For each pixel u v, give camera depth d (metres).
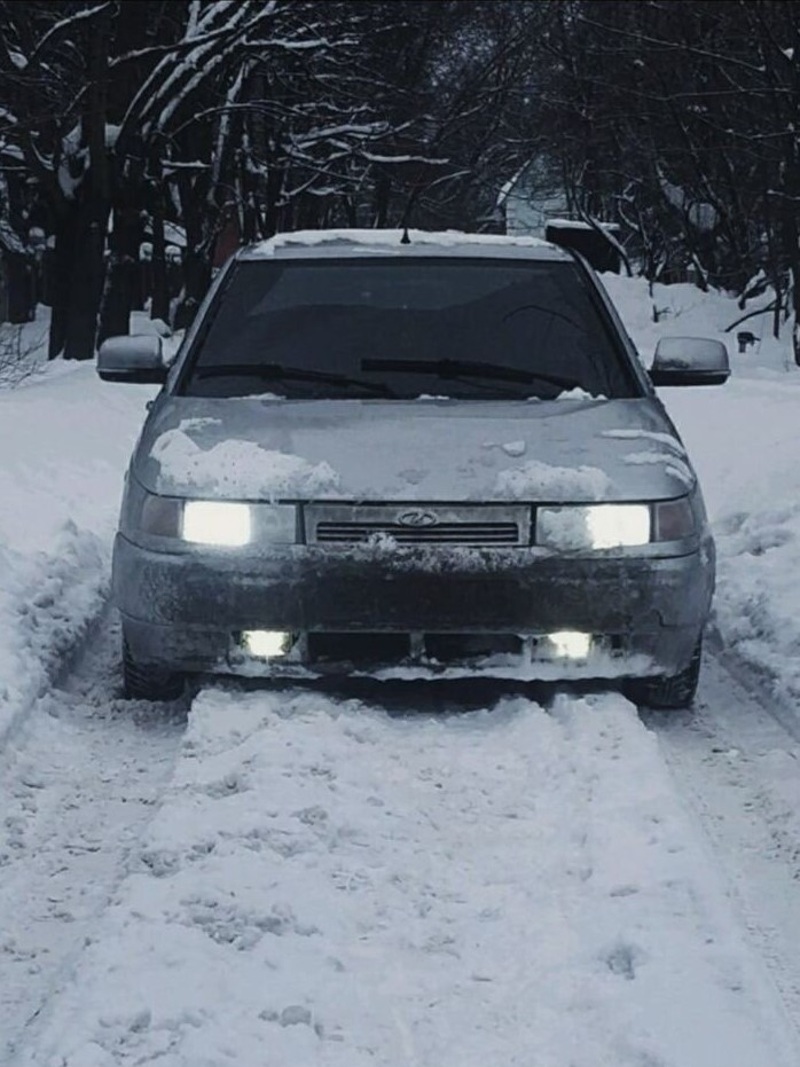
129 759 7.23
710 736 7.68
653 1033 4.43
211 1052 4.31
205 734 7.10
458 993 4.75
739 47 42.69
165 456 7.77
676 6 44.06
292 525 7.43
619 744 6.92
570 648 7.50
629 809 6.13
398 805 6.30
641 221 59.78
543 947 5.05
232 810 6.09
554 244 9.90
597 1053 4.38
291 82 41.47
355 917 5.24
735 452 16.38
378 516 7.39
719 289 52.66
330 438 7.79
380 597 7.37
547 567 7.38
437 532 7.39
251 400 8.37
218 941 5.04
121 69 32.84
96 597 9.97
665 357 9.25
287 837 5.85
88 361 31.27
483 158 57.84
